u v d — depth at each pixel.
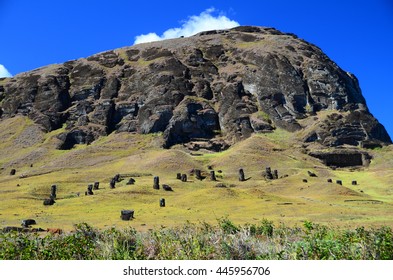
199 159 124.50
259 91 175.38
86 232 13.38
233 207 54.19
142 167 111.56
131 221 42.22
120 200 64.19
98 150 139.38
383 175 106.12
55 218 47.09
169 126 151.75
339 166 132.00
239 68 191.62
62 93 184.25
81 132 158.50
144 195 69.00
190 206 56.91
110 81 187.12
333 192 72.81
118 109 170.62
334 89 180.25
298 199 63.16
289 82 178.50
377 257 10.15
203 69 193.38
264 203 56.16
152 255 11.20
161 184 81.75
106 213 52.09
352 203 61.88
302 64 194.62
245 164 115.38
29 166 136.00
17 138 163.12
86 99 181.62
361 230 13.89
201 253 10.78
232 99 169.75
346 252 10.30
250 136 151.38
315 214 46.72
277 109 166.75
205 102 168.50
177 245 11.50
